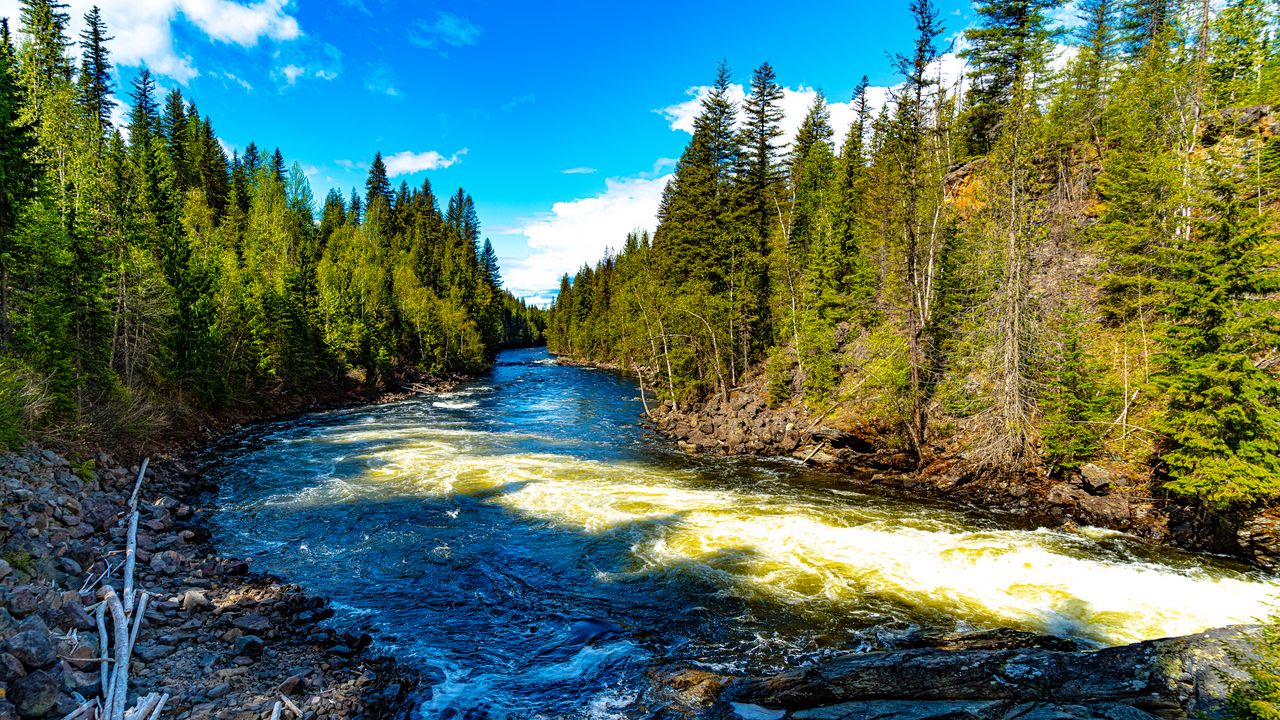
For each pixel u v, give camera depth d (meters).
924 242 29.16
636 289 44.09
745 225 39.84
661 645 10.42
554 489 20.23
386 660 9.62
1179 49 31.88
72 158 30.94
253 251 55.16
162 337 29.77
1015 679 8.27
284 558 14.11
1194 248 15.32
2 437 15.88
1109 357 22.78
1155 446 18.00
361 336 53.16
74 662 7.45
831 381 29.50
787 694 8.31
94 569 11.47
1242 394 14.20
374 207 95.88
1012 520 17.27
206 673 8.43
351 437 30.48
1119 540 15.42
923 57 23.64
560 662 9.80
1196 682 7.66
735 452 27.77
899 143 26.42
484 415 39.72
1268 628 7.25
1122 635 10.57
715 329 39.31
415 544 15.14
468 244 98.50
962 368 24.61
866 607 11.78
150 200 34.69
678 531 16.09
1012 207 20.84
